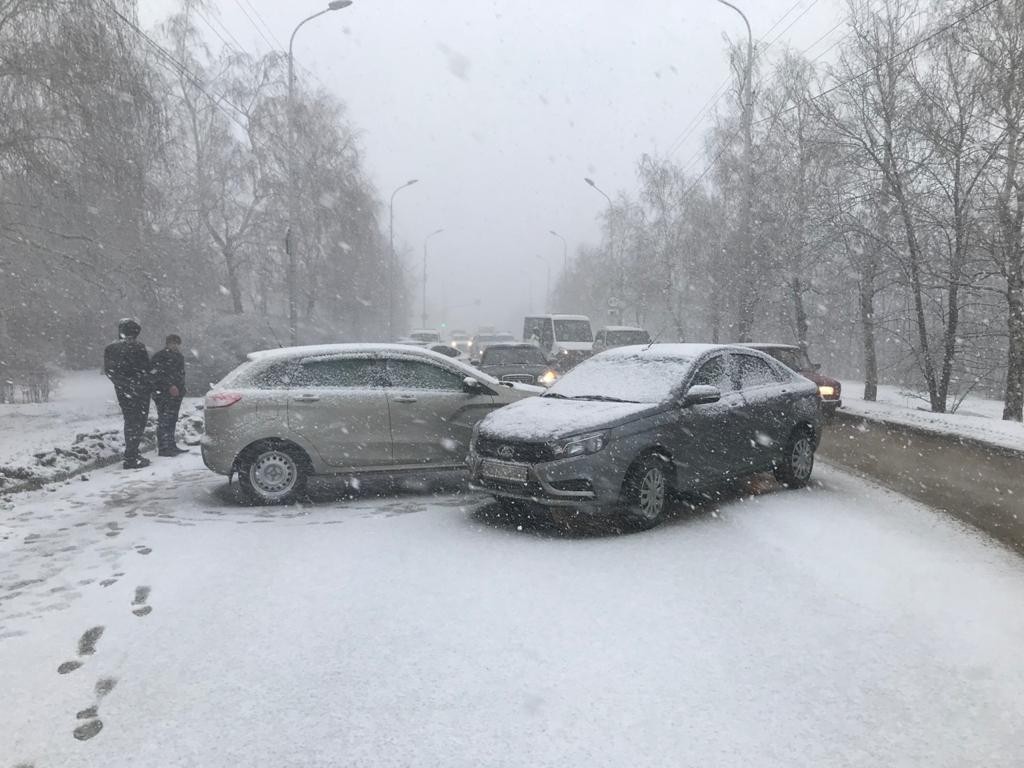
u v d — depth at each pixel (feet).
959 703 11.58
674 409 22.90
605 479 20.90
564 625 14.53
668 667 12.75
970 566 18.15
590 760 10.02
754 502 25.36
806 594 16.19
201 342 82.38
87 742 10.50
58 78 43.14
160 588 16.78
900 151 53.83
